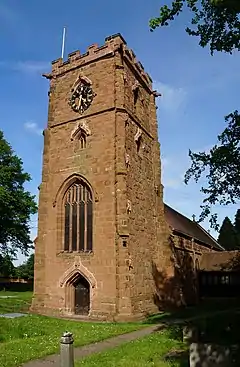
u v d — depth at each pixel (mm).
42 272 31328
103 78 32375
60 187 32281
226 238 83812
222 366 10586
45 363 13984
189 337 16875
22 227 54406
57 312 29547
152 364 13375
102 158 30438
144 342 17703
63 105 34344
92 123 31812
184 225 50000
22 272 87000
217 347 10766
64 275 30094
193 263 45750
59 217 31859
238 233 31969
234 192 22391
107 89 31859
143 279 30703
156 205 36312
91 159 31031
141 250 31203
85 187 31219
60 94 34938
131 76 34875
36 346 16562
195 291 44844
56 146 33656
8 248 56000
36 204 55094
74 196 31797
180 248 40875
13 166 52750
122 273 27328
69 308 29531
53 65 36125
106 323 25016
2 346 16453
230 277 49656
